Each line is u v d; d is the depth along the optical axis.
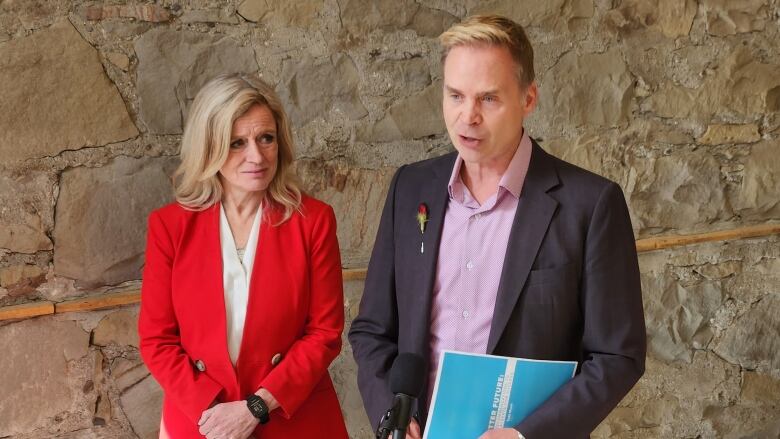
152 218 2.10
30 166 2.28
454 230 1.70
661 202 2.90
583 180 1.66
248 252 2.09
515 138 1.66
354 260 2.65
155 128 2.40
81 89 2.30
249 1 2.44
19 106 2.24
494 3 2.65
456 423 1.56
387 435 1.29
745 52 2.90
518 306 1.62
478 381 1.54
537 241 1.62
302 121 2.54
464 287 1.66
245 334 2.04
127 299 2.39
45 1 2.24
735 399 3.06
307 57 2.51
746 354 3.04
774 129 2.98
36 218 2.30
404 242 1.75
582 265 1.63
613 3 2.76
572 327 1.66
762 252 3.03
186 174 2.11
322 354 2.08
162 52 2.37
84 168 2.34
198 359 2.05
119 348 2.44
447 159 1.78
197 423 1.99
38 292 2.34
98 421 2.44
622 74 2.79
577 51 2.74
